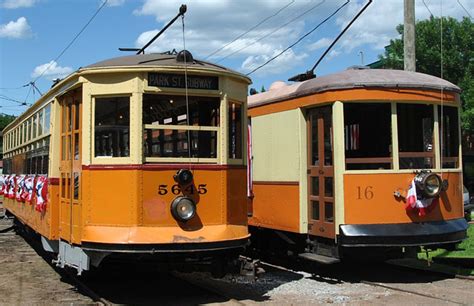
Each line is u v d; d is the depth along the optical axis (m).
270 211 10.15
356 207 8.31
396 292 7.73
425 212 8.40
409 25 11.26
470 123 24.31
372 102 8.52
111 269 8.86
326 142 8.79
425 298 7.30
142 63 7.03
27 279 8.94
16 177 13.70
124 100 6.96
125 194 6.80
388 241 8.14
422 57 26.58
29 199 10.83
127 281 8.66
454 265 9.78
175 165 6.93
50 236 8.27
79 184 7.21
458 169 9.01
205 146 7.21
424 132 8.74
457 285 8.16
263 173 10.39
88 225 6.94
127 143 6.88
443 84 8.83
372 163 8.49
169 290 8.00
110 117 7.00
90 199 6.96
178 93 7.04
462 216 8.95
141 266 7.62
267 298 7.44
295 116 9.42
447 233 8.41
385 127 8.56
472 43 26.28
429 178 8.26
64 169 8.02
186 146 7.09
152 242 6.58
